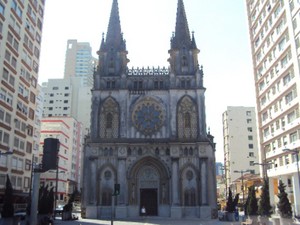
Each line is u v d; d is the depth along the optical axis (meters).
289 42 62.34
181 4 77.62
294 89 61.41
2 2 61.84
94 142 65.38
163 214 62.84
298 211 61.81
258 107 80.69
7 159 65.31
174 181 62.84
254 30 84.12
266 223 36.88
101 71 71.56
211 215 61.31
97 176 64.25
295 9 59.97
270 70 73.38
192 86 69.19
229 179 134.25
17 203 70.12
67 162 121.81
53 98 163.88
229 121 139.12
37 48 81.62
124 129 66.25
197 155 64.19
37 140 99.06
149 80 70.50
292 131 62.12
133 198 63.53
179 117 67.31
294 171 61.03
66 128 121.19
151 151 64.94
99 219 59.41
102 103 68.69
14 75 68.19
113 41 73.69
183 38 72.81
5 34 63.28
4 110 63.94
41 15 84.19
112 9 77.88
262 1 77.69
